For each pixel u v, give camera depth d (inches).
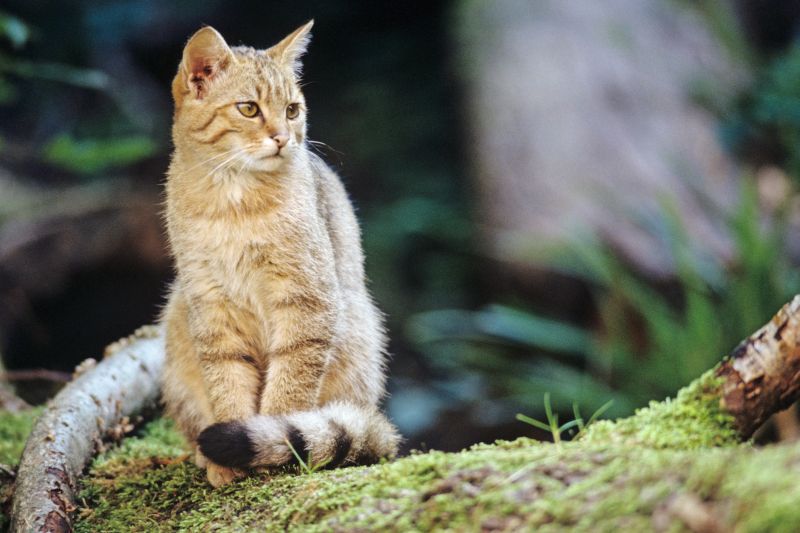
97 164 226.1
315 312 137.4
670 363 239.6
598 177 324.2
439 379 351.3
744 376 97.5
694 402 98.7
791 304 96.7
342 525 89.8
